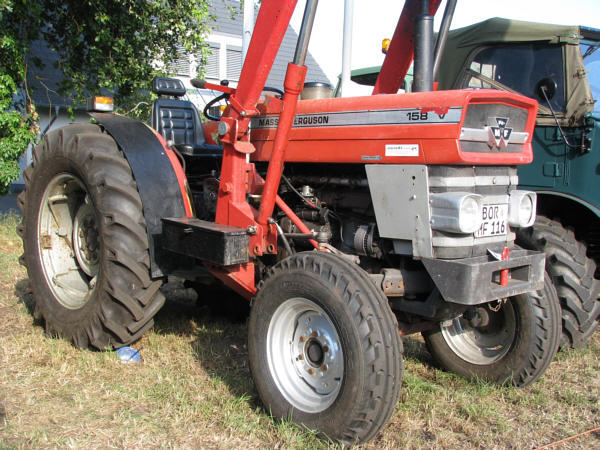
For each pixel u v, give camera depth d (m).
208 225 3.04
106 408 2.75
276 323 2.71
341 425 2.38
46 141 3.82
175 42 9.28
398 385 2.36
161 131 4.78
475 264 2.43
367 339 2.32
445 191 2.58
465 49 4.80
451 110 2.51
